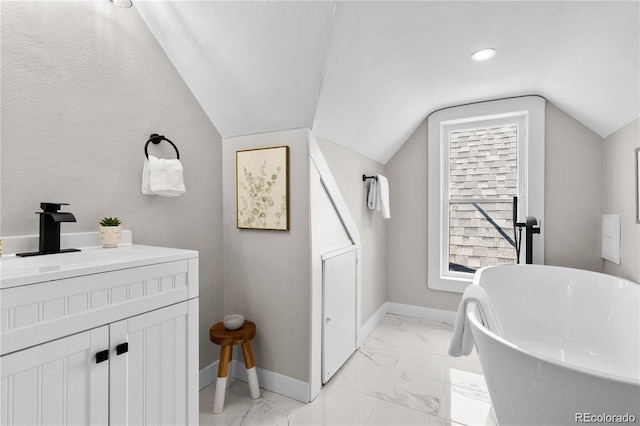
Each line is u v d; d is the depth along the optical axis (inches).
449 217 116.6
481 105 103.9
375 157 113.7
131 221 61.5
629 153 76.6
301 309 71.7
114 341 37.9
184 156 72.4
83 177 53.9
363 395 72.2
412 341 100.4
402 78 79.7
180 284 46.8
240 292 80.4
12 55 45.3
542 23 58.9
